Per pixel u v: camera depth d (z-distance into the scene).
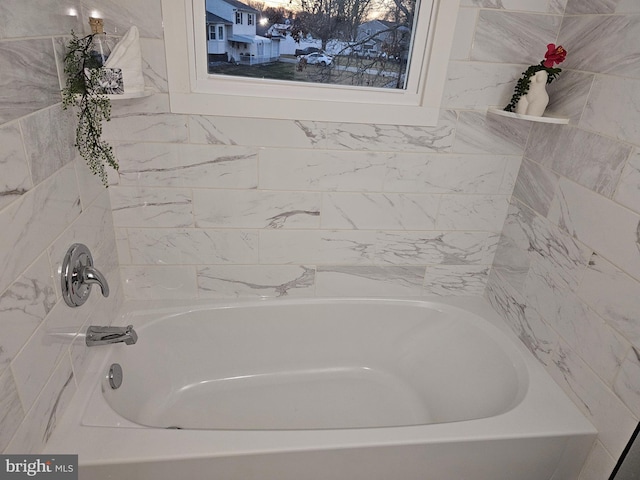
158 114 1.50
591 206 1.35
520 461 1.37
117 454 1.15
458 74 1.57
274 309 1.90
